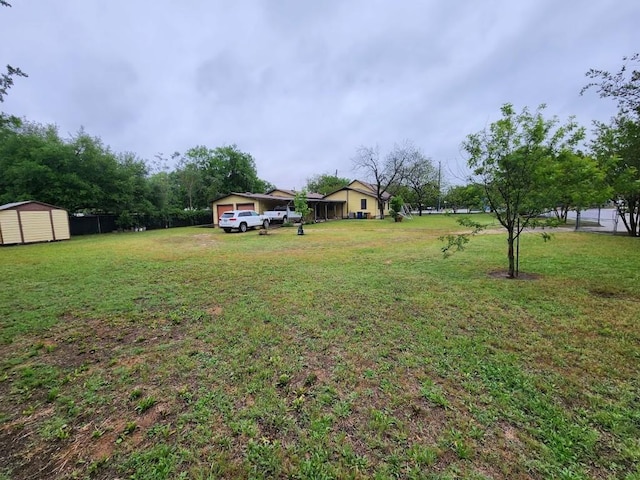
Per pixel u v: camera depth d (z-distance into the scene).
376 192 35.69
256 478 1.58
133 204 21.64
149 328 3.65
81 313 4.19
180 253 9.59
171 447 1.80
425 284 5.35
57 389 2.43
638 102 6.27
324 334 3.37
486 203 5.98
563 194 5.02
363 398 2.24
